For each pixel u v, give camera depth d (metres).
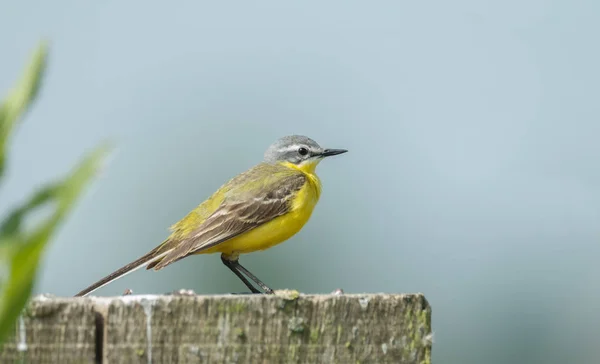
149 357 9.30
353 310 10.08
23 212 3.36
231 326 9.62
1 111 3.47
